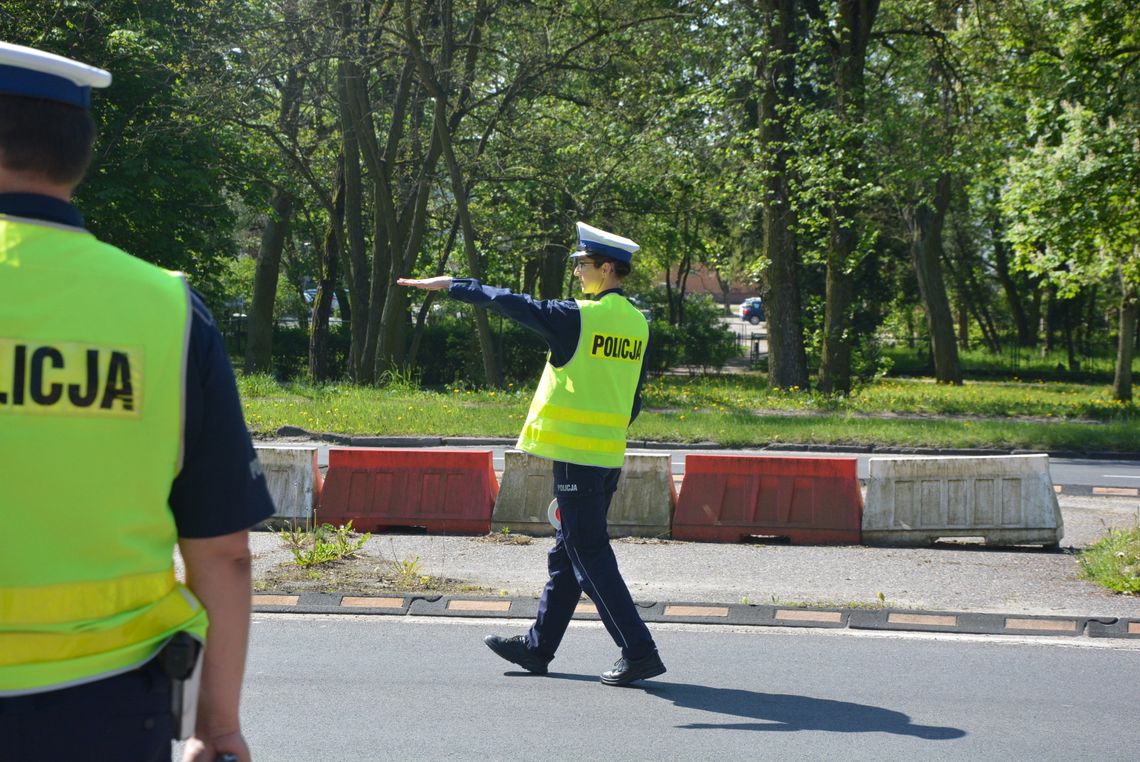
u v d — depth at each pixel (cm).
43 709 295
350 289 4816
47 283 303
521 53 4225
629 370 912
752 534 1511
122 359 305
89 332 303
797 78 4162
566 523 911
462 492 1559
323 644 1048
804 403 3862
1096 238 4028
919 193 4278
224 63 3984
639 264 8225
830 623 1129
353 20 4072
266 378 3959
